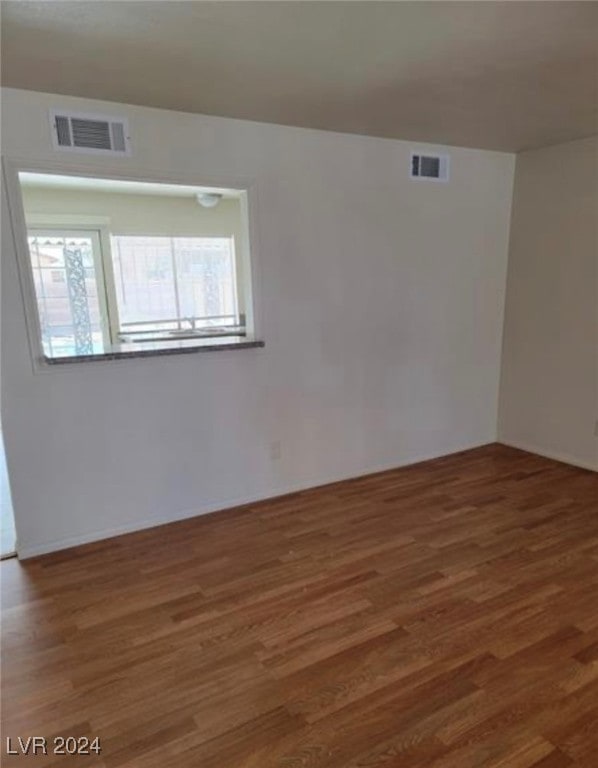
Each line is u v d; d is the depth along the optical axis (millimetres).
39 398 2785
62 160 2654
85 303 5848
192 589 2545
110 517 3088
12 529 3229
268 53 2174
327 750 1643
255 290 3326
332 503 3504
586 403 3971
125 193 5871
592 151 3678
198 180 3018
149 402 3098
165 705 1836
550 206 4012
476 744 1649
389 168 3674
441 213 3973
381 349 3910
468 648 2084
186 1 1737
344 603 2400
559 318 4070
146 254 6293
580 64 2354
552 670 1953
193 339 3744
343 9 1816
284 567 2723
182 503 3309
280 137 3234
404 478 3924
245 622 2281
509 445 4613
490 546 2891
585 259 3834
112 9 1786
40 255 5512
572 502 3439
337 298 3641
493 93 2727
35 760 1629
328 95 2703
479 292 4312
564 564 2689
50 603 2451
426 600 2408
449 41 2102
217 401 3320
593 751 1617
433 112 3033
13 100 2508
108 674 1990
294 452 3676
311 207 3420
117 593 2523
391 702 1824
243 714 1789
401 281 3893
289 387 3570
